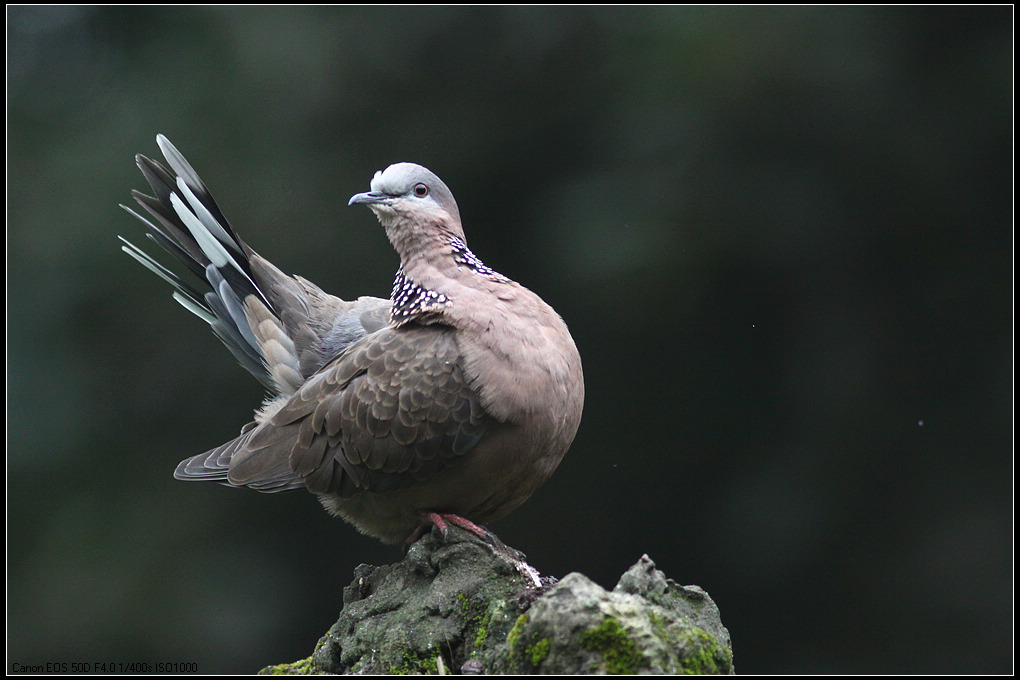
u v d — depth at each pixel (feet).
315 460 22.02
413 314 22.00
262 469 22.56
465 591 19.29
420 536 22.86
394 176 22.81
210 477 23.16
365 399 21.50
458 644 19.01
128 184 45.39
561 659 15.97
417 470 21.48
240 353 26.91
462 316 21.48
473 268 22.54
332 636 19.95
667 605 17.67
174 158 25.88
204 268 26.45
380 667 18.97
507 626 18.26
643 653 15.62
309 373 25.54
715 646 16.70
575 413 22.08
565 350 21.77
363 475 21.75
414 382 21.21
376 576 21.18
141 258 26.71
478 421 21.15
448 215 22.85
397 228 22.82
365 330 25.70
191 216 25.43
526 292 22.27
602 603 16.03
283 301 26.00
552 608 16.24
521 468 21.81
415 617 19.29
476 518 23.29
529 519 45.70
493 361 21.03
